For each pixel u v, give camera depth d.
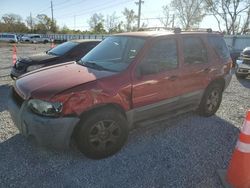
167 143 3.95
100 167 3.26
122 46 4.08
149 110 3.88
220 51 5.21
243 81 9.80
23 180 2.96
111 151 3.50
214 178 3.10
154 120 4.03
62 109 3.00
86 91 3.13
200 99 4.85
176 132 4.37
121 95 3.43
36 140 3.16
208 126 4.68
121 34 4.45
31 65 7.22
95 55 4.27
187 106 4.66
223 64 5.13
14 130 4.25
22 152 3.55
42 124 2.99
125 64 3.67
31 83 3.40
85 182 2.96
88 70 3.69
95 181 2.98
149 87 3.74
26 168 3.19
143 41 3.89
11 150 3.60
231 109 5.84
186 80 4.34
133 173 3.15
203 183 3.00
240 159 2.87
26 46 32.59
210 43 4.95
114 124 3.45
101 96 3.23
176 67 4.18
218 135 4.31
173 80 4.08
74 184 2.92
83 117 3.20
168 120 4.89
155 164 3.36
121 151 3.66
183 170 3.24
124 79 3.47
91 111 3.24
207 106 5.07
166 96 4.05
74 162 3.35
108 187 2.88
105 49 4.29
